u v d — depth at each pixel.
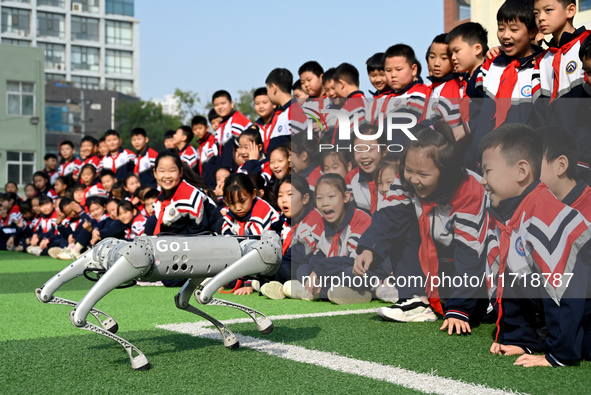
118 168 9.32
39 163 23.27
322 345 2.75
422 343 2.79
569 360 2.38
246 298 4.47
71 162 11.46
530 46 3.33
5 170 22.70
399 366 2.38
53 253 8.77
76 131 50.69
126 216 7.50
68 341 2.89
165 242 2.34
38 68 23.14
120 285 2.40
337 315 3.58
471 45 3.60
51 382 2.18
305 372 2.29
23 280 5.79
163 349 2.68
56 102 50.19
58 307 4.05
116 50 64.69
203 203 5.01
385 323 3.30
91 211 8.20
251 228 4.69
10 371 2.33
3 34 59.06
